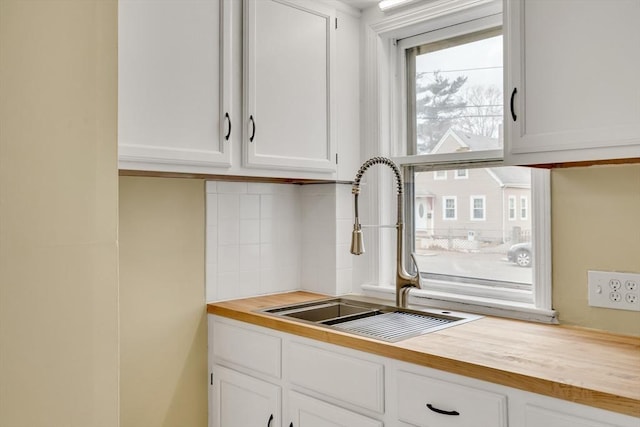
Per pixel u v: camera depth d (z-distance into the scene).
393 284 2.53
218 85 1.97
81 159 0.47
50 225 0.45
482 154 2.19
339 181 2.48
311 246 2.62
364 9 2.52
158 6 1.81
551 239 1.88
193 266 2.27
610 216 1.74
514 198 2.11
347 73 2.48
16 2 0.44
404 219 2.49
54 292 0.46
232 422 2.18
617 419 1.17
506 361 1.42
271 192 2.56
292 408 1.92
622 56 1.39
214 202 2.34
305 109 2.25
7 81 0.43
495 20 2.17
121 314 2.06
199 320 2.29
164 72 1.83
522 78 1.60
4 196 0.43
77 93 0.47
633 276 1.69
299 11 2.23
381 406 1.63
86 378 0.47
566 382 1.25
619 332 1.73
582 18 1.46
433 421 1.50
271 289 2.55
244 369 2.14
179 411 2.24
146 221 2.13
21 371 0.44
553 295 1.89
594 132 1.44
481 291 2.17
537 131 1.57
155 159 1.79
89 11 0.48
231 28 2.00
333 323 2.00
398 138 2.53
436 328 1.82
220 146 1.97
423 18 2.29
